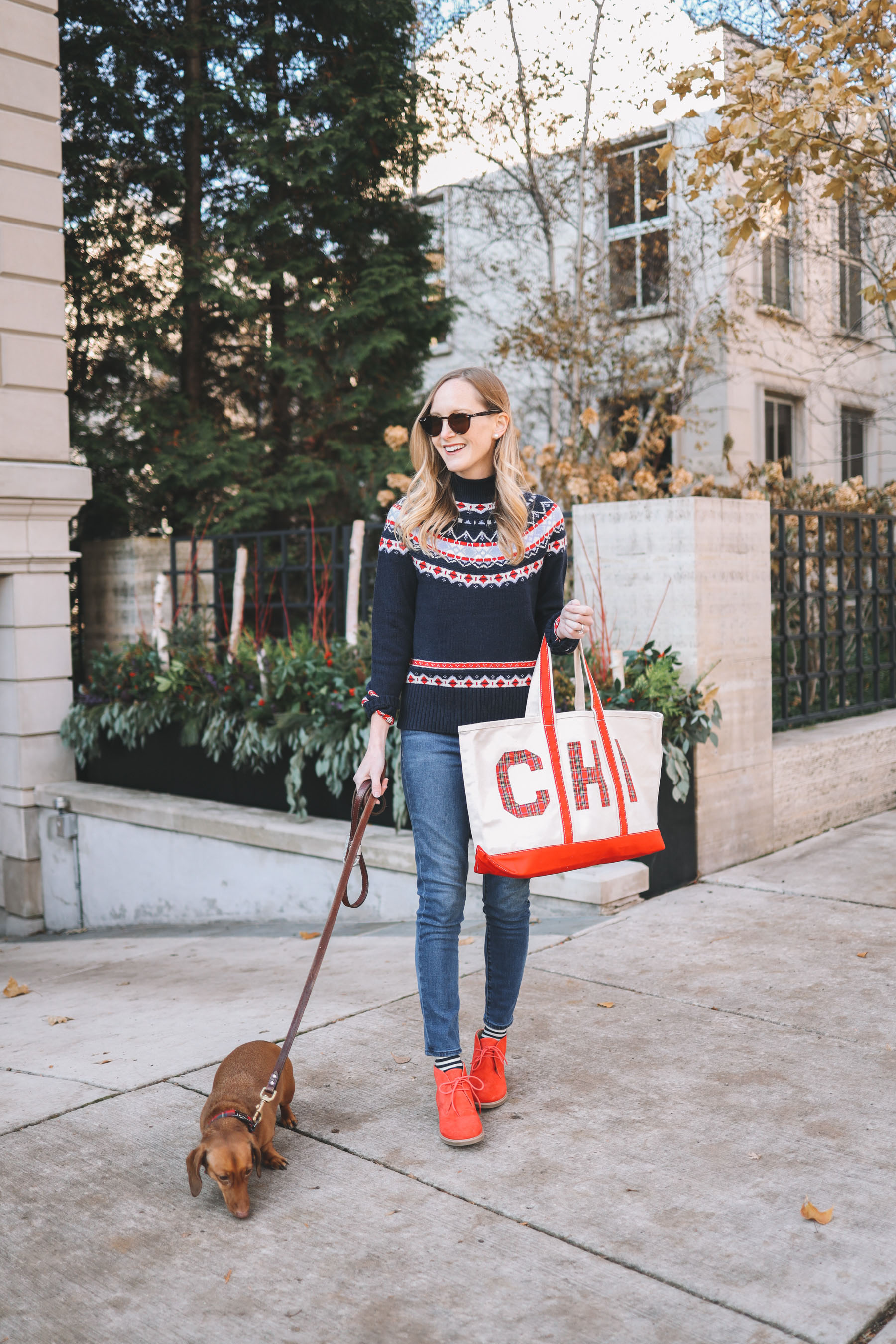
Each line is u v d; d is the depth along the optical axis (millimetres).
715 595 5301
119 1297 2146
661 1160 2607
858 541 7258
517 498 2682
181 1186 2578
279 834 6066
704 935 4383
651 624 5336
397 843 5508
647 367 11523
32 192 7676
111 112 11195
